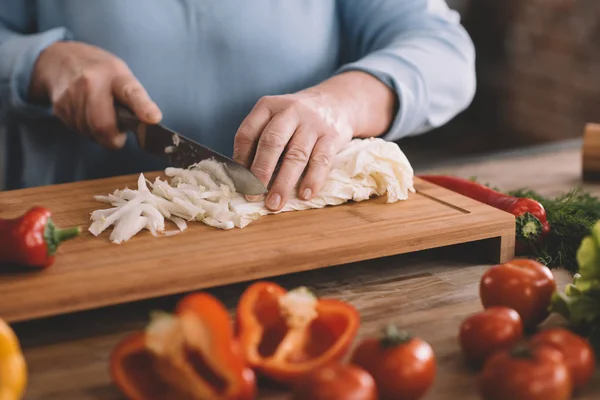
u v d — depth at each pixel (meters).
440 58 1.85
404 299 1.20
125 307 1.18
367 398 0.82
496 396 0.86
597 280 1.01
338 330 0.95
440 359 1.02
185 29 1.83
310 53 1.93
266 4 1.85
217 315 0.83
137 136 1.63
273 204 1.36
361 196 1.43
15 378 0.84
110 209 1.35
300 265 1.21
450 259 1.36
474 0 3.87
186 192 1.38
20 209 1.43
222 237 1.27
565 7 3.27
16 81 1.74
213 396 0.83
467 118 4.05
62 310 1.08
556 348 0.91
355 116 1.59
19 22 1.94
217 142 1.93
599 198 1.73
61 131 1.90
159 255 1.20
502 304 1.06
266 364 0.90
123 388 0.85
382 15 1.98
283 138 1.41
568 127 3.32
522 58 3.61
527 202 1.41
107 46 1.83
